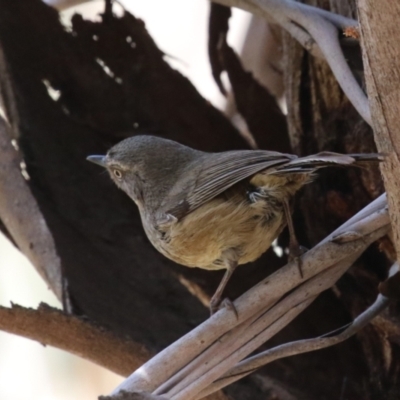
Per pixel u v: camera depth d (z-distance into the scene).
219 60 11.03
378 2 6.05
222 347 7.12
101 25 10.82
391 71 6.24
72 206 10.49
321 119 9.27
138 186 9.97
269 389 9.48
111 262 10.14
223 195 8.55
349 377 9.46
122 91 11.00
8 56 10.71
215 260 8.96
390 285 7.78
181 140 11.04
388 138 6.45
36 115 10.83
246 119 11.01
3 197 9.61
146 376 6.95
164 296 10.06
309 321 9.90
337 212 9.12
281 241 10.59
